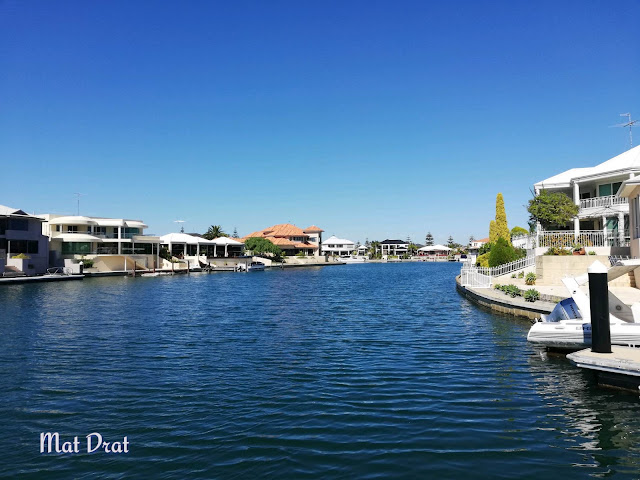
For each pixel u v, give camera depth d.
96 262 74.00
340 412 10.10
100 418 9.94
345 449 8.25
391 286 52.62
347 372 13.52
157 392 11.71
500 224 51.47
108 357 15.75
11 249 59.66
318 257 136.50
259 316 26.64
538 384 12.13
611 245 36.03
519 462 7.75
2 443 8.73
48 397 11.38
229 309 30.28
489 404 10.59
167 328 22.08
